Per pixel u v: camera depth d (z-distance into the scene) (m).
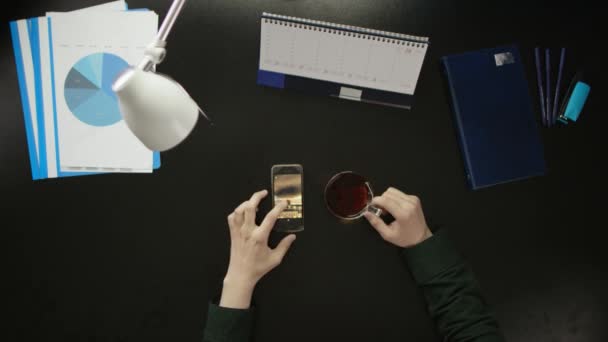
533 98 0.91
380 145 0.91
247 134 0.90
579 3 0.91
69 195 0.90
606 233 0.90
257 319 0.89
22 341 0.89
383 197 0.85
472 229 0.90
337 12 0.89
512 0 0.90
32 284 0.90
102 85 0.89
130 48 0.89
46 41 0.88
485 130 0.89
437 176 0.90
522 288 0.90
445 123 0.90
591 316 0.90
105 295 0.90
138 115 0.52
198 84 0.90
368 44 0.81
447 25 0.90
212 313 0.82
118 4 0.89
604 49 0.90
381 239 0.90
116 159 0.89
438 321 0.85
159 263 0.90
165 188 0.90
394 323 0.89
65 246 0.90
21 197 0.89
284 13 0.89
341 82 0.87
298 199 0.89
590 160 0.90
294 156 0.90
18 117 0.89
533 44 0.90
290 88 0.90
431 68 0.90
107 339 0.89
